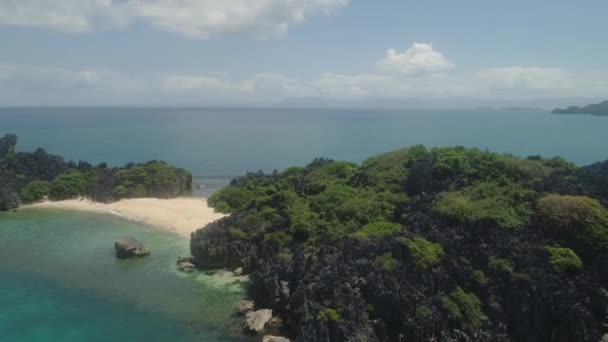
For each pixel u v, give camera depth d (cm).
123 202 11312
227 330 5316
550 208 5428
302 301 5172
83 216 10212
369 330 4619
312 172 9994
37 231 9094
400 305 4728
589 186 6062
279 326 5369
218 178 16388
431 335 4544
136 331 5312
